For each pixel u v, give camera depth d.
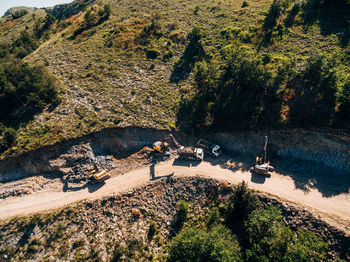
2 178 39.84
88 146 42.69
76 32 75.31
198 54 60.09
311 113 38.72
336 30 52.44
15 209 35.84
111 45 66.81
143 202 36.72
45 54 67.25
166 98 50.91
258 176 38.06
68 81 55.34
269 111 41.59
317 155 38.00
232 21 68.31
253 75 43.78
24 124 45.16
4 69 50.38
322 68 40.38
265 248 28.67
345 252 27.89
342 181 34.97
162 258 31.22
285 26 58.47
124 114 47.25
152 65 58.81
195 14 76.38
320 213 31.38
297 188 35.31
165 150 43.44
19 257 30.59
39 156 40.69
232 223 33.91
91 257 30.78
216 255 26.92
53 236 32.31
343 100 35.88
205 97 48.09
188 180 38.66
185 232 30.19
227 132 43.56
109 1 94.31
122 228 33.97
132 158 43.34
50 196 37.66
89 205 35.66
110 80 55.06
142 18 76.88
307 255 25.62
